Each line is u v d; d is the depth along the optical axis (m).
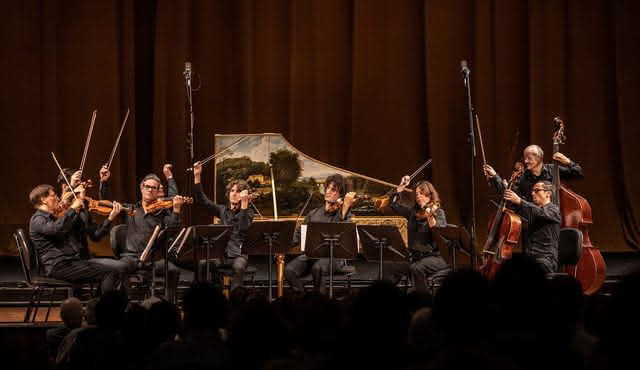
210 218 15.16
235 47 15.77
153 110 15.55
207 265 10.73
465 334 3.96
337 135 15.84
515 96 15.88
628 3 15.71
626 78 15.67
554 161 11.61
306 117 15.77
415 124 15.88
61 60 15.39
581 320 5.34
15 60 15.24
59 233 10.51
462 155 15.77
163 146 15.42
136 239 11.65
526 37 15.88
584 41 15.82
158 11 15.55
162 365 4.95
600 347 3.44
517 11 15.87
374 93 15.77
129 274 11.07
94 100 15.35
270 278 10.78
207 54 15.73
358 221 13.11
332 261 10.80
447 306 3.96
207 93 15.73
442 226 10.59
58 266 10.59
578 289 5.09
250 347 4.54
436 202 11.62
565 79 15.82
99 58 15.39
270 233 10.73
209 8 15.73
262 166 13.37
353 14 15.75
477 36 15.77
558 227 11.02
